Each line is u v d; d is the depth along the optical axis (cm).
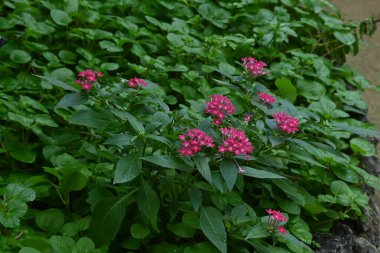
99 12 209
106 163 135
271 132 130
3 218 112
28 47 179
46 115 149
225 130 119
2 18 186
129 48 195
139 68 174
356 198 146
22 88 167
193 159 117
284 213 130
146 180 125
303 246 120
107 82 169
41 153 148
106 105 125
